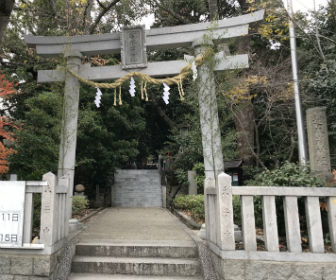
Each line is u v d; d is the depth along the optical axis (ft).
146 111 62.80
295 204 12.11
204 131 17.84
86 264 13.82
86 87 38.78
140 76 19.25
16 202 12.50
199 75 18.20
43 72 20.53
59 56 20.95
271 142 41.34
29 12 39.37
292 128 35.91
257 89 34.81
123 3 43.37
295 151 37.14
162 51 51.29
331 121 27.02
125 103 45.75
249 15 18.34
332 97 25.05
